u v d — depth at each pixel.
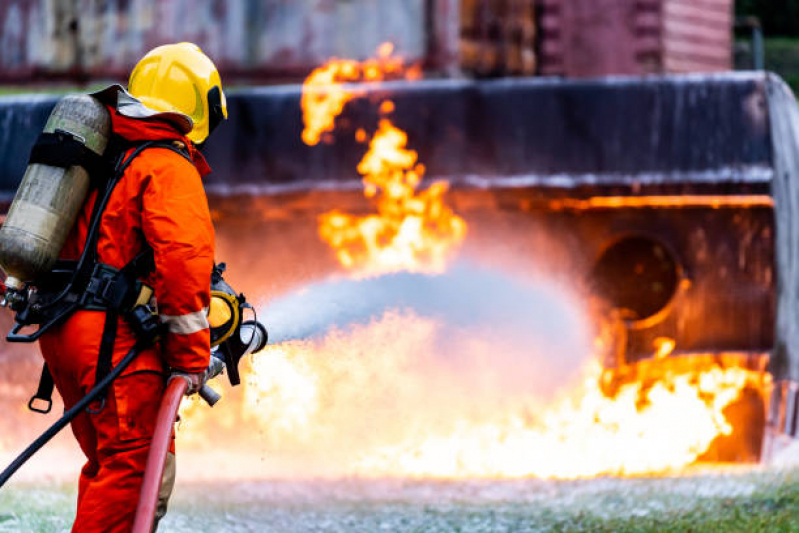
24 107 27.28
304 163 26.81
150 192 8.46
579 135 26.23
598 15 35.09
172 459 8.93
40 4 34.47
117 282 8.52
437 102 26.56
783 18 82.25
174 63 9.34
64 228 8.52
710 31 37.22
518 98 26.38
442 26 31.38
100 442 8.56
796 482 16.66
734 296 26.17
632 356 26.17
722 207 26.05
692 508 14.91
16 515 14.02
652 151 26.14
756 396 26.09
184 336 8.38
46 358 8.81
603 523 13.97
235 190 26.83
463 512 15.15
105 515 8.47
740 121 26.05
